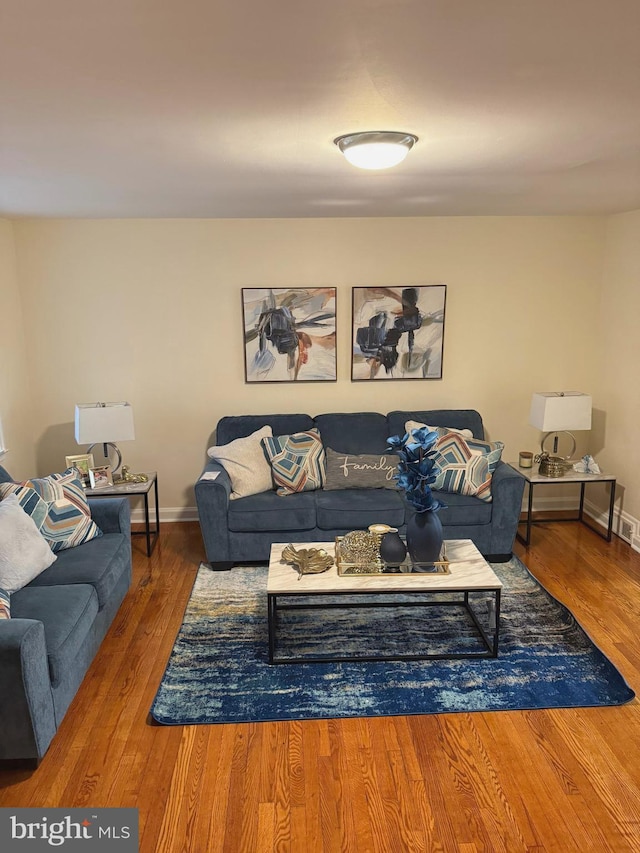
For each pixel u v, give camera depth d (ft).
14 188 11.11
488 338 16.84
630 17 4.46
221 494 13.84
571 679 10.13
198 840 7.22
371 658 10.71
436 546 11.09
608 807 7.64
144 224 15.80
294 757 8.50
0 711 7.84
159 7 4.18
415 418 16.02
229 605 12.66
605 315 16.57
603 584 13.37
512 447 17.46
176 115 6.74
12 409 15.20
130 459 16.90
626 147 8.46
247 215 15.29
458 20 4.47
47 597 9.75
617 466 16.07
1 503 10.81
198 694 9.82
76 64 5.25
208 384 16.69
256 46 4.90
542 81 5.83
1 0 4.04
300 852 7.06
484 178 10.68
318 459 15.05
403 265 16.38
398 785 8.00
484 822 7.43
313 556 11.44
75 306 16.06
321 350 16.62
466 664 10.57
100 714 9.39
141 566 14.55
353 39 4.79
